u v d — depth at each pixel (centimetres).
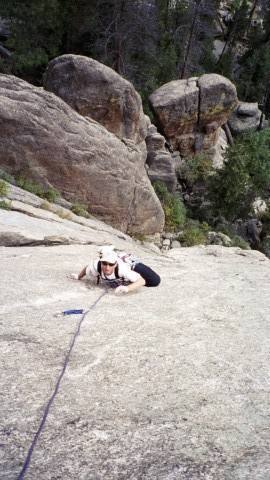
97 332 405
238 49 5147
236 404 296
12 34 2702
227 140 3734
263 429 267
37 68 3100
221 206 2722
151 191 1973
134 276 546
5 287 518
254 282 702
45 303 482
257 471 224
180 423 269
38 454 232
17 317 429
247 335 431
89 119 1697
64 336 391
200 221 2730
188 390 311
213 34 4672
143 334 410
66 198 1597
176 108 2820
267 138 3238
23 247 807
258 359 373
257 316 500
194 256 1218
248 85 4541
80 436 251
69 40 3225
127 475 220
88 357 352
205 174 2855
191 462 231
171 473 221
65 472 220
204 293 592
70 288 546
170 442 249
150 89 3225
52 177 1539
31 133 1455
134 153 1875
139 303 512
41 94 1502
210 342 404
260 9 5722
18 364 334
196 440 252
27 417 266
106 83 1802
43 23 2705
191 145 3022
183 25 3791
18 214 1027
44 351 359
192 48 3956
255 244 2792
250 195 2728
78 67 1789
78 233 1066
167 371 338
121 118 1886
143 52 3297
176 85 2944
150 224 2011
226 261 1066
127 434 255
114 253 553
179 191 2898
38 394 293
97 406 283
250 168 2698
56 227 1029
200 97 2850
